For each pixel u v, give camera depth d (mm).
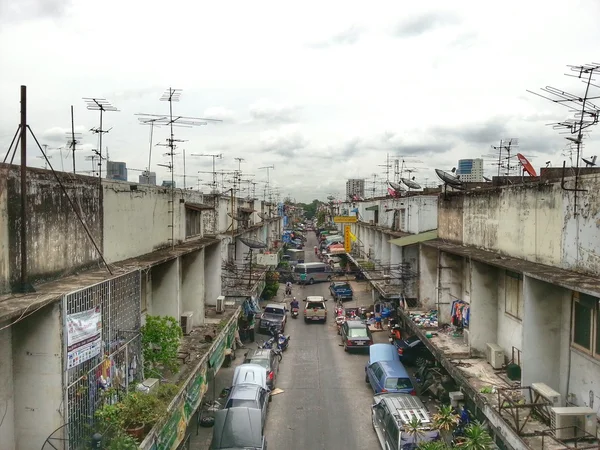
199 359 14141
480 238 16484
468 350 15727
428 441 11734
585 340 10750
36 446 7703
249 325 25922
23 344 7688
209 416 15836
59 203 9250
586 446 8938
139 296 11188
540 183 12305
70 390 7926
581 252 10570
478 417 12719
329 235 71312
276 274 37750
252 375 16875
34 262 8312
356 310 30969
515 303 14164
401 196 30016
